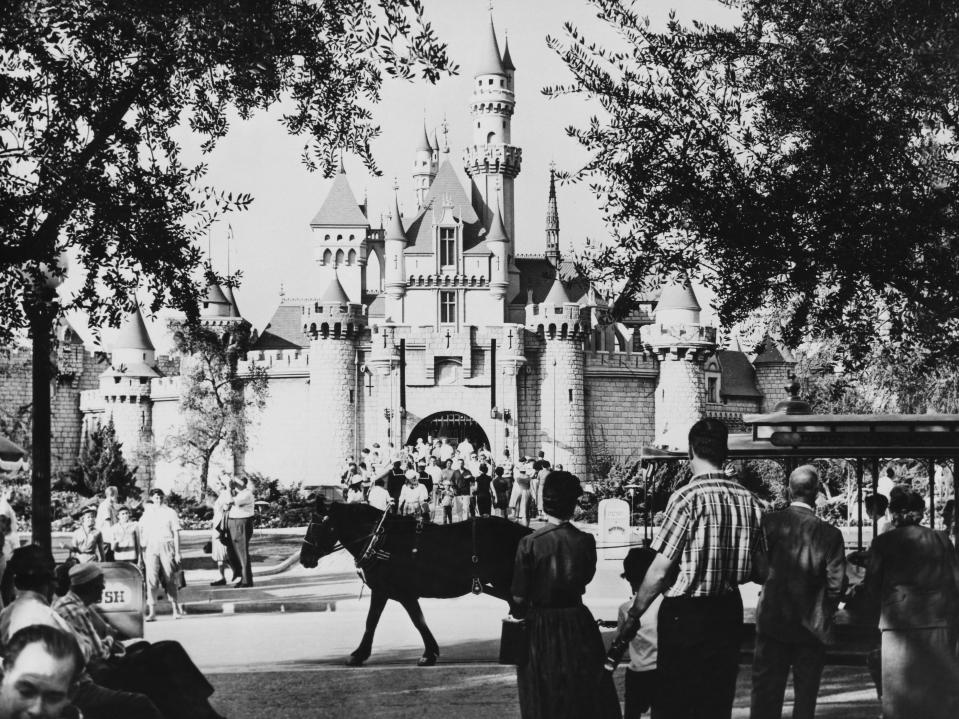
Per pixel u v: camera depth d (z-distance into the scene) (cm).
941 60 1346
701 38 1567
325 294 9044
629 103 1588
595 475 9150
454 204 10219
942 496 3966
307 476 9069
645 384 9525
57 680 521
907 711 998
